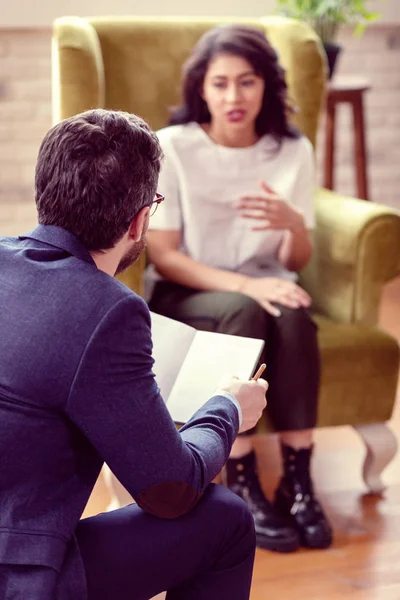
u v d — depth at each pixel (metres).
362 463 2.57
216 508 1.39
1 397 1.22
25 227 4.02
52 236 1.29
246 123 2.36
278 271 2.46
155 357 1.64
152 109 2.64
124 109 2.61
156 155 1.33
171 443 1.25
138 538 1.35
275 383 2.21
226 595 1.44
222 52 2.30
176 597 1.47
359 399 2.36
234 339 1.67
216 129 2.39
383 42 4.21
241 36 2.32
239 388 1.48
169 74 2.66
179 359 1.64
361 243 2.39
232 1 3.93
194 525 1.37
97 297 1.21
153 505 1.28
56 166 1.27
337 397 2.34
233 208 2.39
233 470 2.24
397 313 3.85
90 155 1.26
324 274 2.53
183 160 2.35
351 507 2.39
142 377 1.23
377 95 4.29
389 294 4.10
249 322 2.16
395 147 4.39
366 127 4.32
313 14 3.48
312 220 2.46
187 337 1.67
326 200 2.63
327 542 2.20
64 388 1.19
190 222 2.37
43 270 1.25
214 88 2.33
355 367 2.33
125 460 1.22
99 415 1.20
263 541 2.18
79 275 1.24
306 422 2.21
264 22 2.85
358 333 2.36
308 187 2.46
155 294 2.37
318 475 2.56
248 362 1.62
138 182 1.29
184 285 2.34
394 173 4.43
